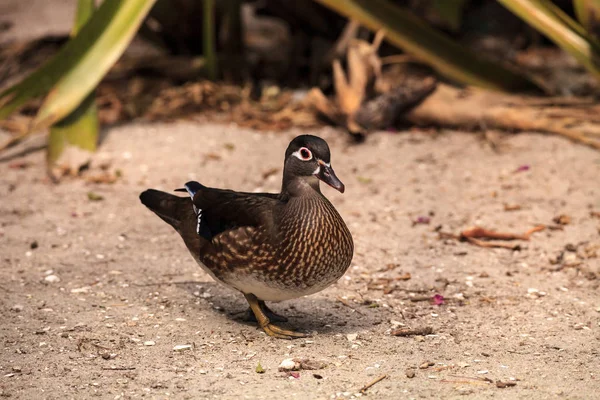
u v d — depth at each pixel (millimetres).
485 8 20406
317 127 15555
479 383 7539
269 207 8227
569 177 13008
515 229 11617
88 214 12203
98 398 7273
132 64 17734
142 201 9500
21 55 19062
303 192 8141
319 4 17734
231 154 14211
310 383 7535
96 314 9109
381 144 14633
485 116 14938
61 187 13109
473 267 10562
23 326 8773
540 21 14211
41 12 24156
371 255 10898
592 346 8414
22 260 10641
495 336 8688
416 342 8523
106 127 15188
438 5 17312
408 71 18078
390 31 15078
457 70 15570
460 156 14023
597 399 7234
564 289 9930
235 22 17984
